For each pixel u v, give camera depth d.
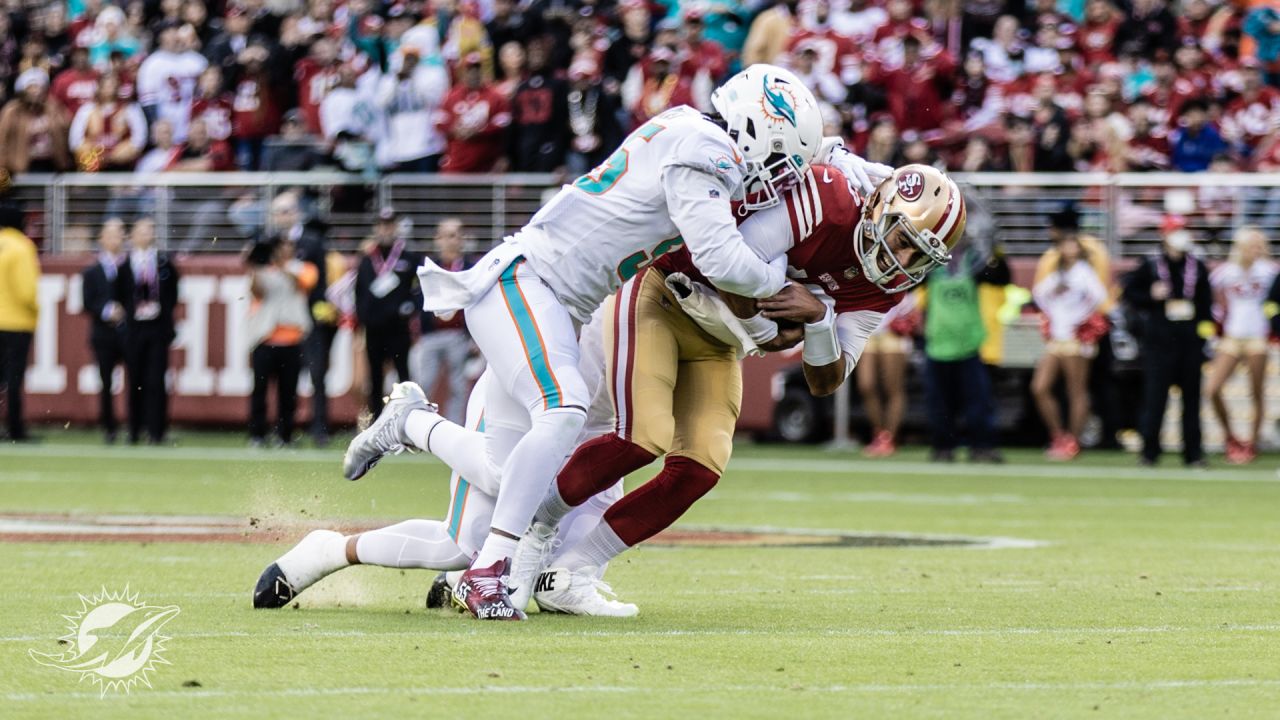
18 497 37.28
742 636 17.73
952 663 16.05
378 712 13.26
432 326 52.72
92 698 13.80
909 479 45.44
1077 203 56.12
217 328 61.12
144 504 35.66
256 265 53.97
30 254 56.69
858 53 60.34
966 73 59.94
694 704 13.76
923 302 53.91
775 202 18.83
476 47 62.84
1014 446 59.62
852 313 19.72
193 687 14.31
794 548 28.23
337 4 66.81
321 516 32.75
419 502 36.41
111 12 69.56
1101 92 58.00
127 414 58.12
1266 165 57.47
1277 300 50.56
